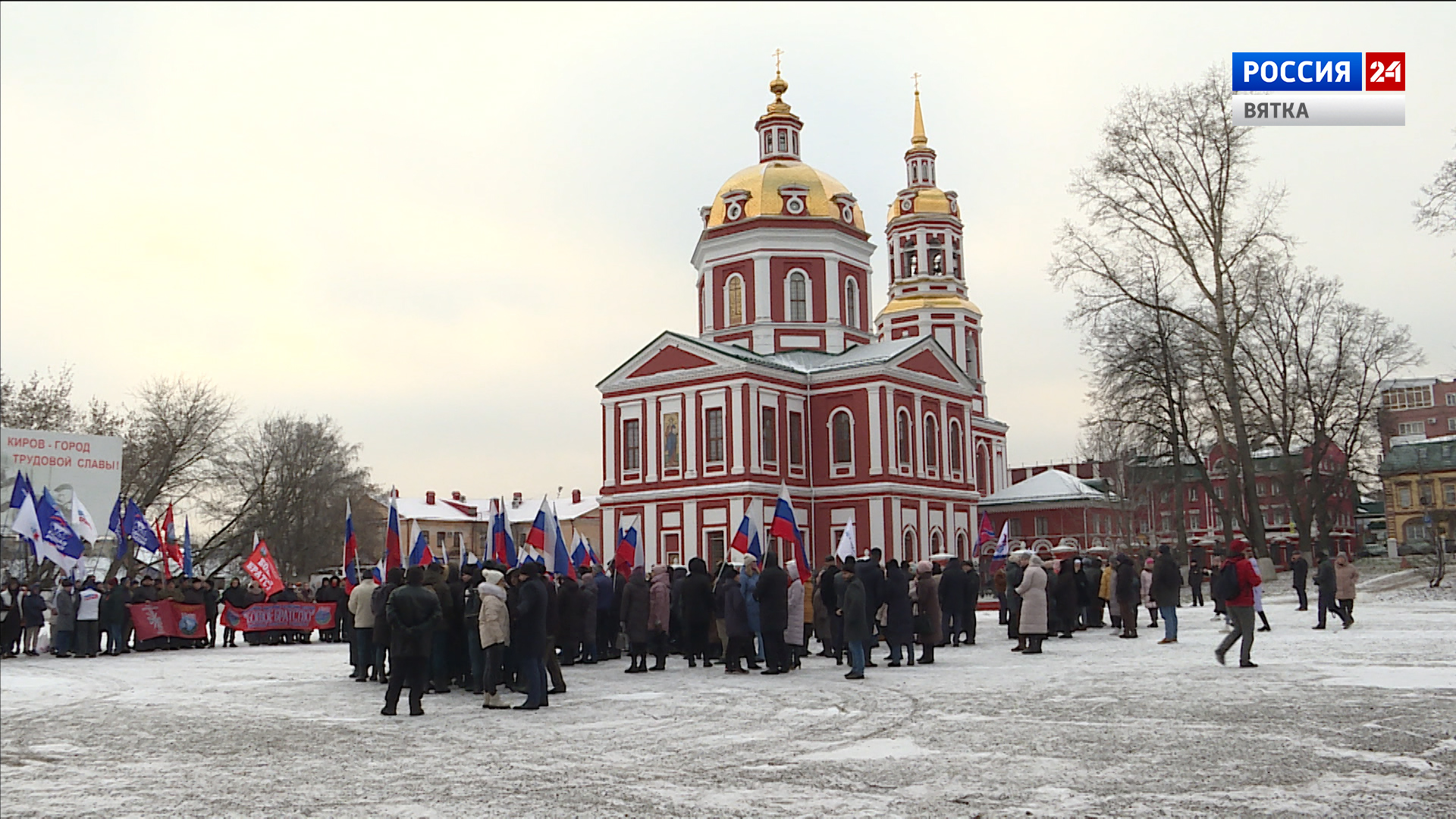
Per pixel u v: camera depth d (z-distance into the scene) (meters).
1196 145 46.88
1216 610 26.05
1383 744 11.48
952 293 74.94
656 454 55.03
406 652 16.58
